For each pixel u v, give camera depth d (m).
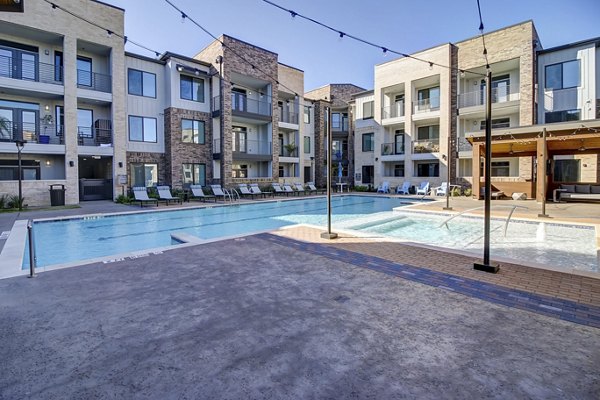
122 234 9.77
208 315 3.27
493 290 3.93
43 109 15.48
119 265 5.02
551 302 3.55
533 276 4.43
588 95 16.86
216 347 2.66
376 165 24.88
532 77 17.83
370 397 2.06
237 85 21.80
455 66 20.77
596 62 16.70
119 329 2.98
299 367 2.38
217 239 6.95
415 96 23.48
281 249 6.06
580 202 14.01
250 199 18.25
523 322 3.08
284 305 3.51
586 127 12.49
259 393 2.10
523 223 9.57
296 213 14.27
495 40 19.14
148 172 18.50
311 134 27.52
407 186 22.16
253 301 3.62
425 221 11.02
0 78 13.37
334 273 4.63
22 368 2.38
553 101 17.89
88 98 15.56
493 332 2.89
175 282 4.24
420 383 2.19
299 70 25.11
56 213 11.70
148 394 2.10
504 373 2.29
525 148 16.58
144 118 18.22
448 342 2.72
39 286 4.09
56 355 2.55
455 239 8.27
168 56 18.47
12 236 7.45
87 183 16.25
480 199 16.20
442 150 21.11
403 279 4.36
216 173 20.28
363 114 26.64
